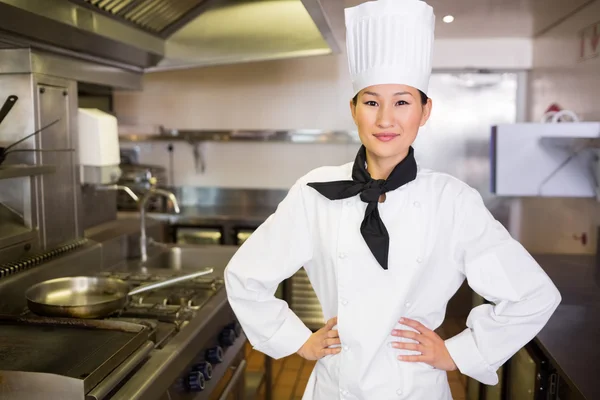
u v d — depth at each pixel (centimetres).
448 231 124
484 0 299
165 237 415
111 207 312
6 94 210
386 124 117
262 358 374
